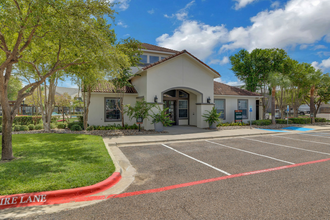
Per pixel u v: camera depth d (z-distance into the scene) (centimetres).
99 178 455
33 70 941
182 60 1488
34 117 1568
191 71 1526
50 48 768
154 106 1316
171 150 825
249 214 335
